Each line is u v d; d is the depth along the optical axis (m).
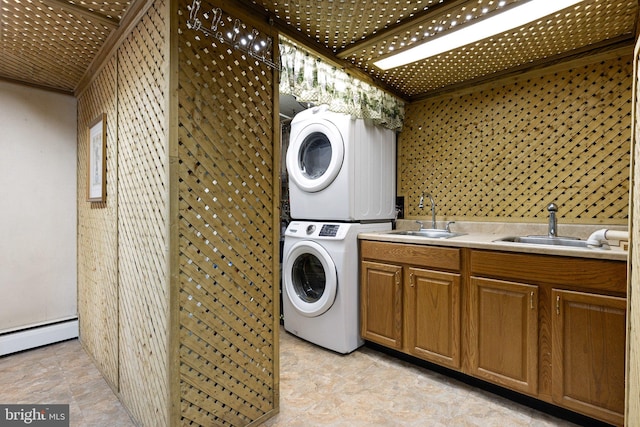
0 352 2.54
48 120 2.81
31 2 1.62
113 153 2.06
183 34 1.42
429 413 1.84
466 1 1.62
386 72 2.53
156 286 1.52
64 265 2.91
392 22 1.84
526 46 2.11
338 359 2.51
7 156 2.62
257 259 1.75
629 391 1.32
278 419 1.79
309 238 2.77
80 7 1.68
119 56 1.93
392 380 2.20
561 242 2.18
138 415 1.72
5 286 2.62
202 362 1.52
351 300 2.61
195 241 1.48
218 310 1.57
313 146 3.02
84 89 2.66
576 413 1.74
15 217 2.66
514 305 1.85
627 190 2.07
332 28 1.90
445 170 2.87
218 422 1.58
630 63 2.06
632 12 1.74
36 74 2.54
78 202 2.90
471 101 2.72
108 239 2.16
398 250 2.38
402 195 3.14
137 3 1.62
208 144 1.52
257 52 1.71
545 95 2.37
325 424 1.75
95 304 2.43
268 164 1.80
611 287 1.55
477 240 2.11
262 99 1.76
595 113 2.18
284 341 2.87
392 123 2.91
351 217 2.64
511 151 2.52
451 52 2.20
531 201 2.44
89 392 2.06
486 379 1.97
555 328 1.72
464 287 2.07
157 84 1.49
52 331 2.79
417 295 2.29
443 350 2.15
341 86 2.33
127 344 1.87
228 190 1.61
